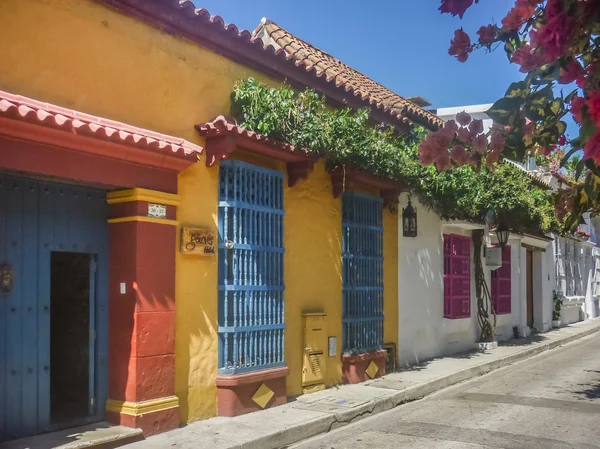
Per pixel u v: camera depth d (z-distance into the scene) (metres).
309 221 9.25
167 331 6.72
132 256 6.48
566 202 3.42
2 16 5.48
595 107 2.08
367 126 10.41
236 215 7.68
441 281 13.35
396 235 11.68
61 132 5.51
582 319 25.61
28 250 5.97
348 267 9.98
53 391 7.06
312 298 9.23
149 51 6.86
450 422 7.76
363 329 10.32
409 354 11.92
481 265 15.27
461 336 14.42
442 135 3.22
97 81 6.29
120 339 6.52
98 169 6.05
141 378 6.41
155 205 6.66
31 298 5.98
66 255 7.09
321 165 9.58
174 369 6.82
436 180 11.62
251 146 7.76
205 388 7.28
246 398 7.62
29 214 6.00
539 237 18.69
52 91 5.87
